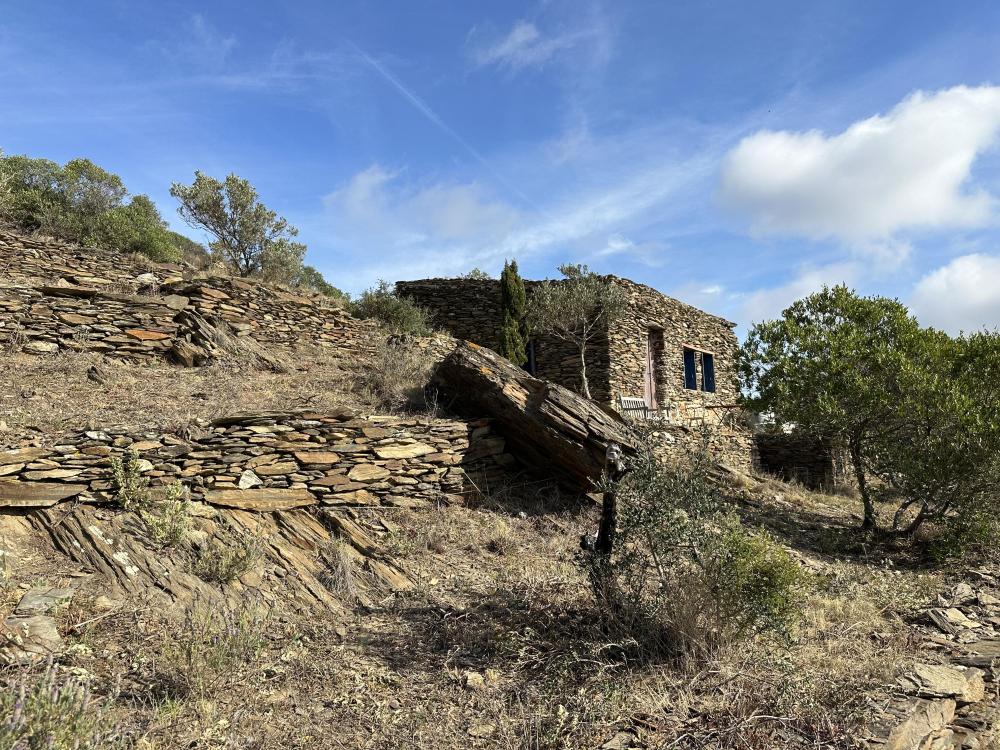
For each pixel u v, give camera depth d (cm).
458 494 827
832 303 1219
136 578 510
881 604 708
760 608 494
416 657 486
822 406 1074
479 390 900
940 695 476
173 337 1107
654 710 416
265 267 1791
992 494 967
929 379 1026
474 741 387
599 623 527
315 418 756
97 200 1706
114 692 371
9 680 367
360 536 676
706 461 600
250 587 547
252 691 412
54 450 580
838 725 407
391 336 1479
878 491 1148
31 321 980
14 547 510
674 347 1912
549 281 1772
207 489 649
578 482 870
